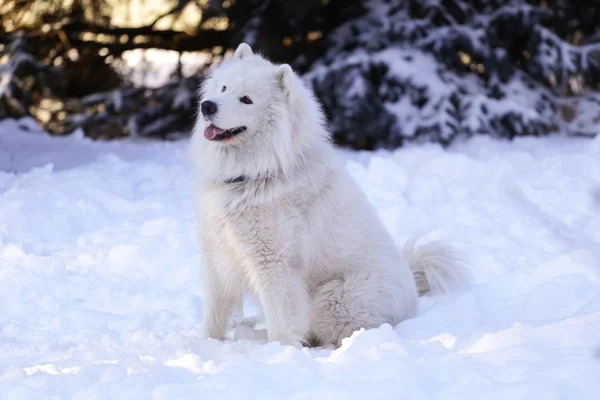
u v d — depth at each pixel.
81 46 13.70
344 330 4.34
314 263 4.29
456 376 3.10
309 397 2.88
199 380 3.15
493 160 8.96
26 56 12.62
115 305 4.96
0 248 5.75
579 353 3.23
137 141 12.54
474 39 12.38
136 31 13.60
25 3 13.39
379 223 4.52
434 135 11.52
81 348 3.97
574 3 13.96
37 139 11.38
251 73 4.20
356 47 12.80
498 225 6.56
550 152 9.91
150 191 7.87
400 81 11.98
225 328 4.45
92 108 13.66
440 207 7.08
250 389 3.02
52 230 6.43
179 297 5.05
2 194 7.08
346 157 10.09
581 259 4.95
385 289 4.34
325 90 11.91
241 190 4.14
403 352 3.35
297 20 12.69
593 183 7.25
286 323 4.13
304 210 4.16
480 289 4.87
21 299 4.85
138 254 5.86
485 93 12.57
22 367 3.62
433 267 4.89
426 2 12.74
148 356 3.67
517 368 3.08
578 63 12.71
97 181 7.64
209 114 4.02
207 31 13.76
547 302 4.36
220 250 4.27
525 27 12.75
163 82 14.41
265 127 4.12
